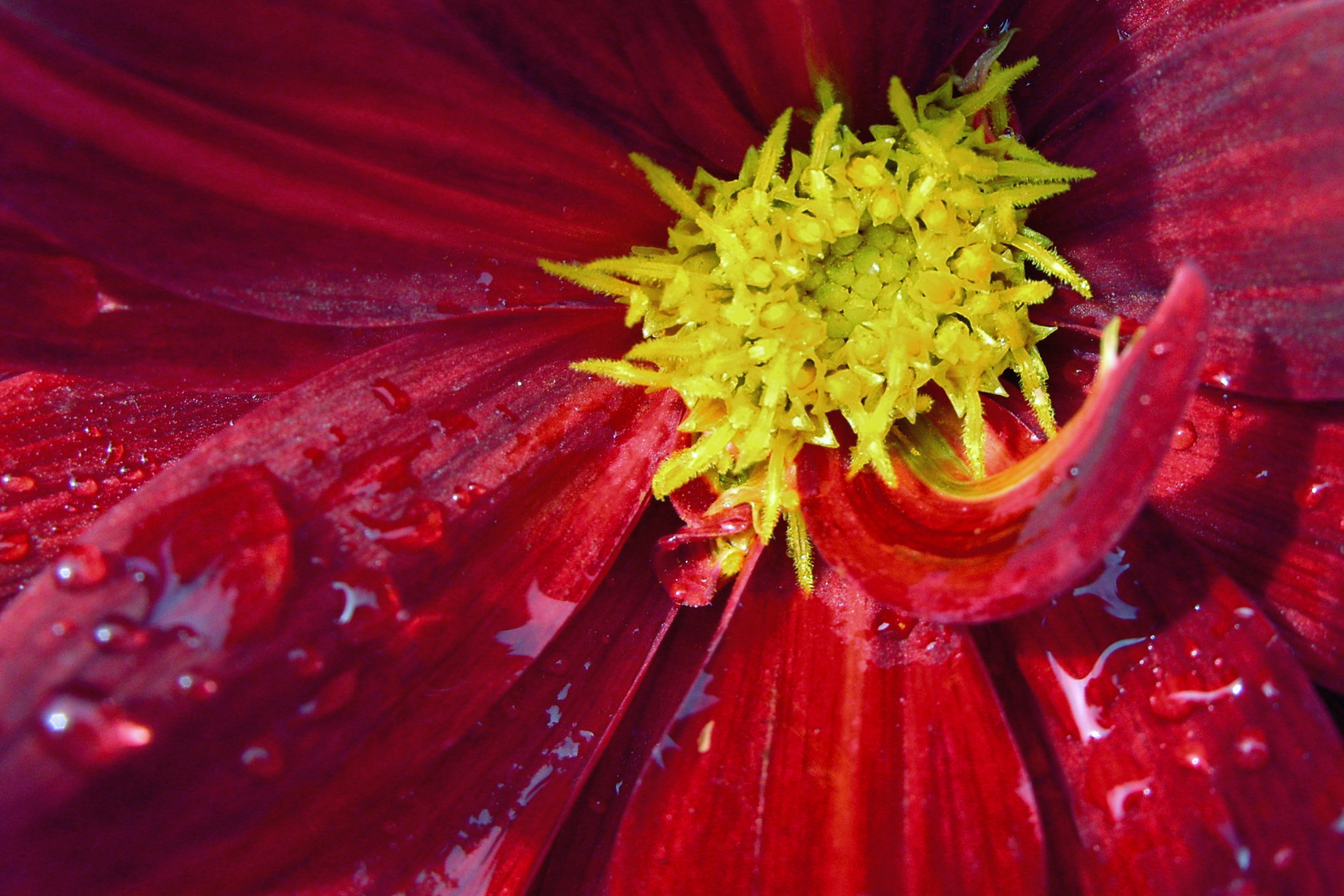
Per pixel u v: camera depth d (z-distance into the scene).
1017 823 0.09
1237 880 0.09
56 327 0.09
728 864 0.09
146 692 0.09
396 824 0.10
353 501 0.10
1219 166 0.09
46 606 0.09
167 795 0.09
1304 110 0.09
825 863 0.09
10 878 0.09
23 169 0.09
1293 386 0.09
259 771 0.09
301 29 0.09
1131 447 0.08
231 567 0.09
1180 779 0.09
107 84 0.09
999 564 0.09
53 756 0.09
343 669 0.09
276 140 0.09
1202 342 0.08
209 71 0.09
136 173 0.09
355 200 0.10
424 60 0.09
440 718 0.10
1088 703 0.10
